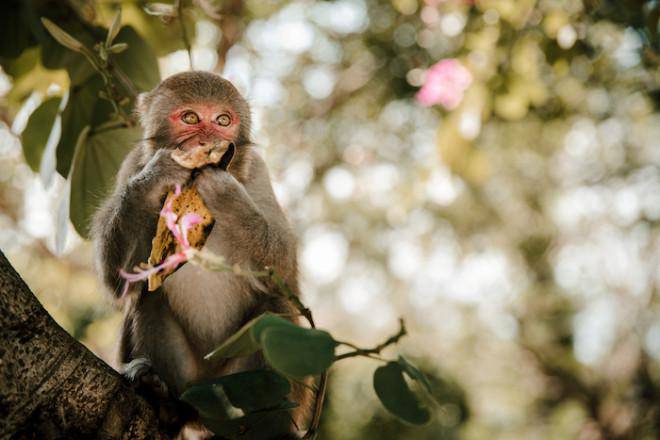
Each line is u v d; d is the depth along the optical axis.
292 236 5.71
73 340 3.79
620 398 20.62
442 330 21.23
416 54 14.38
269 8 13.51
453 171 9.34
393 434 15.27
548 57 8.71
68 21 6.76
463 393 18.91
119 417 3.89
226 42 11.66
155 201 4.77
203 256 3.64
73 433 3.71
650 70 10.66
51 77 7.14
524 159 17.08
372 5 14.35
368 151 15.86
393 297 19.69
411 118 15.20
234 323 5.64
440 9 9.72
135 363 4.90
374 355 3.60
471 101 9.12
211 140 5.48
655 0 7.77
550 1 8.84
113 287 5.17
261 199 5.69
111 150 6.20
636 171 17.95
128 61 6.67
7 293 3.58
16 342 3.58
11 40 6.81
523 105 9.21
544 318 21.88
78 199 5.95
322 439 14.68
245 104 5.77
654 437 19.77
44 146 6.65
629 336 20.73
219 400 3.68
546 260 20.31
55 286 12.07
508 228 19.03
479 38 9.13
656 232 19.00
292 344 3.30
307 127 15.48
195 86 5.56
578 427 21.67
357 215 16.69
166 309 5.53
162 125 5.54
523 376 22.27
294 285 5.74
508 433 22.36
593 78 12.35
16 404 3.56
